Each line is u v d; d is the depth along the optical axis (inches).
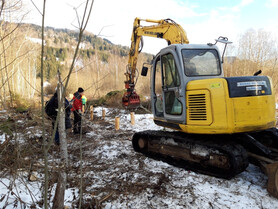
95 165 175.2
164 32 259.9
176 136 174.9
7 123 122.3
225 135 166.1
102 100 567.8
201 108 148.9
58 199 102.7
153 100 205.2
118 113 453.4
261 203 120.3
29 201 113.3
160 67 187.9
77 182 141.7
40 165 140.9
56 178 127.6
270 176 127.5
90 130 296.0
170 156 179.9
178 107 167.5
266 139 168.7
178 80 164.9
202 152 156.7
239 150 141.6
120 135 270.8
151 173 157.9
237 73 792.3
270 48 768.9
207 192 131.6
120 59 1488.7
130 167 170.4
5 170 111.6
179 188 136.5
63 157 103.7
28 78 649.6
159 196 127.1
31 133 133.4
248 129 144.0
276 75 626.5
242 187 137.6
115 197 125.3
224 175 145.9
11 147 126.9
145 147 202.8
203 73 166.6
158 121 199.5
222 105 141.1
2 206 106.9
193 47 168.2
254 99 143.5
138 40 299.0
